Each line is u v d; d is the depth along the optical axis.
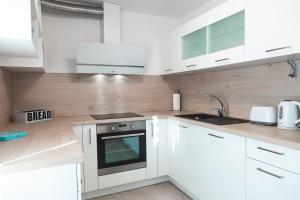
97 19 2.79
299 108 1.58
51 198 1.00
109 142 2.38
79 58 2.39
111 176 2.37
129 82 3.03
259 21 1.60
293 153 1.22
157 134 2.61
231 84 2.37
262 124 1.82
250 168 1.50
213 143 1.86
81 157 1.01
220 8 1.98
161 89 3.25
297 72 1.70
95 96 2.82
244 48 1.75
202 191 2.02
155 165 2.61
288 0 1.39
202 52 2.34
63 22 2.62
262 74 2.00
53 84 2.60
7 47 1.23
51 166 0.96
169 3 2.71
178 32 2.67
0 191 0.92
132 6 2.81
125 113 2.91
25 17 0.98
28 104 2.49
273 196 1.34
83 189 2.23
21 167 0.91
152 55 3.18
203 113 2.81
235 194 1.64
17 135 1.40
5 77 2.06
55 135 1.49
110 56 2.51
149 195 2.37
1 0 0.95
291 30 1.38
